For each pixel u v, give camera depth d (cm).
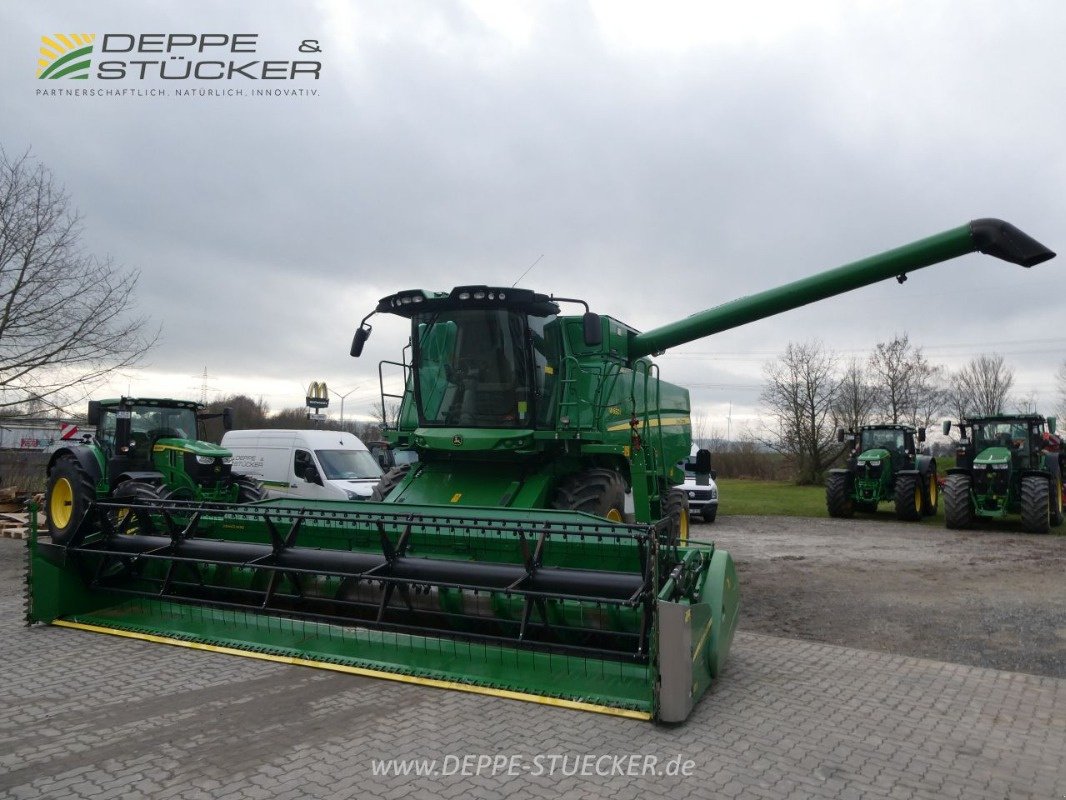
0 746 434
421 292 799
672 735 455
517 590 534
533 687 516
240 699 512
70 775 396
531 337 785
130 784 386
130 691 528
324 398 2972
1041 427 1777
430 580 578
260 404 4753
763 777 400
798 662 636
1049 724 487
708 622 530
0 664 593
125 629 680
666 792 381
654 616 471
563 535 554
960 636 739
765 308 863
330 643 605
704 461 1369
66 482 1000
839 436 2178
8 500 1673
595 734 455
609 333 887
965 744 451
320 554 640
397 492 826
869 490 2017
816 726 477
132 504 722
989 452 1753
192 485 1171
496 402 787
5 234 1367
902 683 576
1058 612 846
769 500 2866
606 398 875
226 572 705
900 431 2120
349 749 430
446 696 517
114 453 1207
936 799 377
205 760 415
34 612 720
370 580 612
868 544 1466
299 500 707
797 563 1211
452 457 839
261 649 610
